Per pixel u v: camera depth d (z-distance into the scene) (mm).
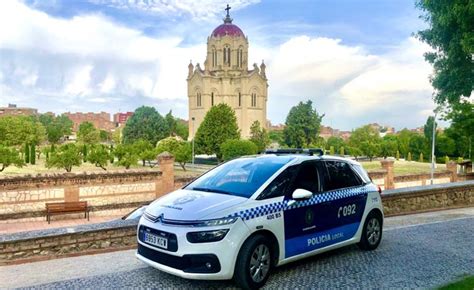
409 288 5781
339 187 7207
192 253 5270
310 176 6824
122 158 49656
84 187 16750
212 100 105750
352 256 7383
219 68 106438
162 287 5762
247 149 56156
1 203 15117
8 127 85250
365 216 7637
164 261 5555
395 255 7488
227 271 5355
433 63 8750
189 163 68562
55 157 40094
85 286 5816
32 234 7375
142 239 5910
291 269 6582
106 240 7934
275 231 5926
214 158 75125
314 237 6570
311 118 91312
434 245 8297
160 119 98125
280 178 6352
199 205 5707
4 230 13828
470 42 7004
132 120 96562
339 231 7066
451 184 14344
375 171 23438
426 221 11180
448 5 7203
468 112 26516
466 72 8047
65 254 7496
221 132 65312
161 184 18391
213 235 5316
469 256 7496
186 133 125250
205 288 5723
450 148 54375
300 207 6340
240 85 104500
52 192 16094
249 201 5797
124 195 17594
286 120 93875
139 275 6297
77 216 16016
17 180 15367
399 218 11750
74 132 173875
